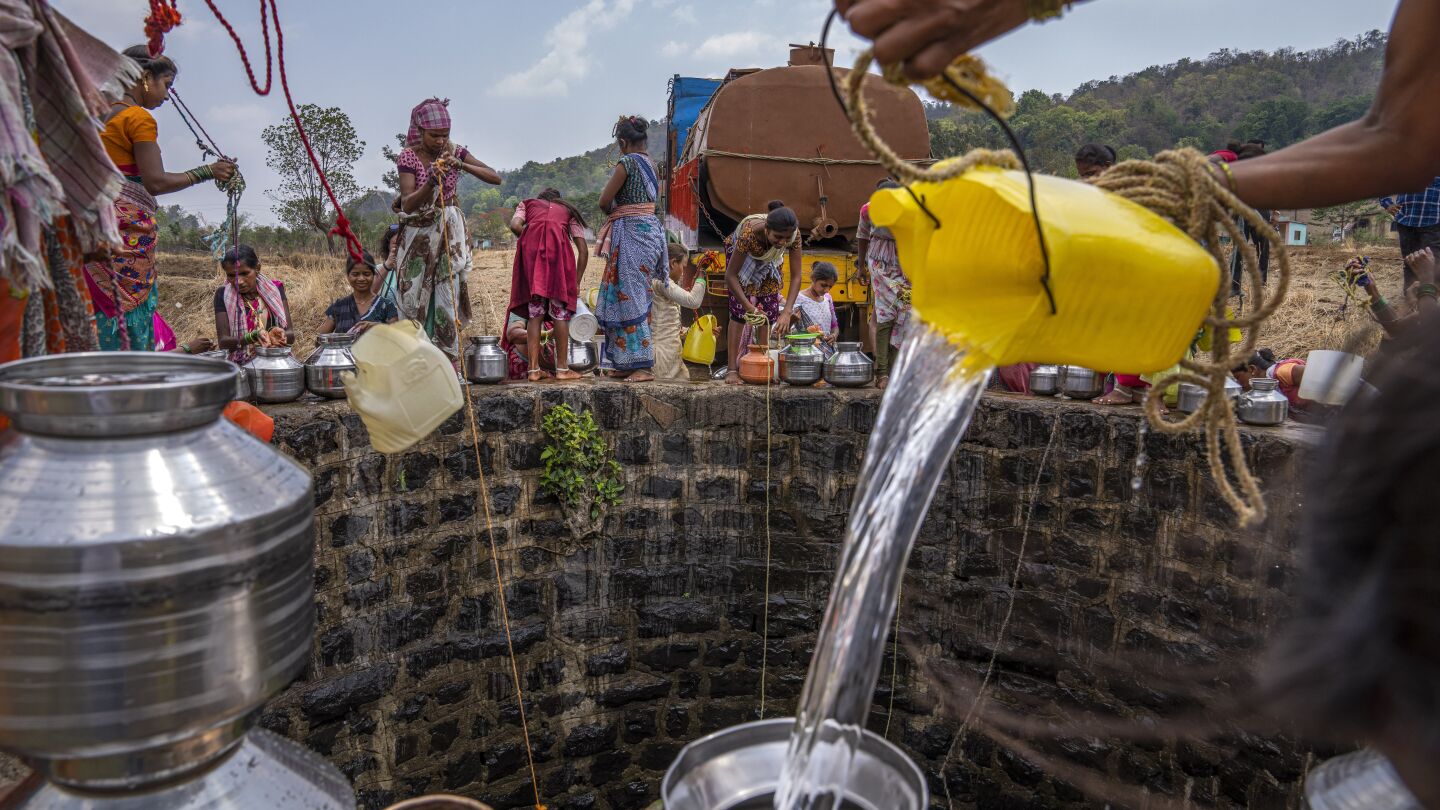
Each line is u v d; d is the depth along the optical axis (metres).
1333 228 18.92
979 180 1.47
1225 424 1.73
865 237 7.01
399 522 5.21
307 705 4.94
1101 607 5.43
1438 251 4.62
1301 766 4.52
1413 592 0.71
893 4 1.20
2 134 1.77
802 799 1.47
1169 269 1.40
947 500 6.00
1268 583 4.53
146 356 1.62
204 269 18.47
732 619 6.32
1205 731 4.95
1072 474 5.49
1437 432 0.70
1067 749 5.64
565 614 5.99
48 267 2.19
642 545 6.14
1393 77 1.50
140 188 4.03
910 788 1.58
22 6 1.88
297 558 1.44
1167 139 64.62
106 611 1.19
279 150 15.87
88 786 1.30
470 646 5.61
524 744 5.97
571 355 6.55
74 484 1.24
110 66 2.42
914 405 1.61
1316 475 0.82
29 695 1.21
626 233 6.06
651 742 6.40
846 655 1.51
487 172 5.46
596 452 5.88
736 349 6.47
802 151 8.28
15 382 1.37
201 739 1.33
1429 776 0.74
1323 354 4.43
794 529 6.19
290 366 4.79
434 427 3.59
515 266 6.07
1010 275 1.49
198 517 1.25
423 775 5.55
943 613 6.11
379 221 22.17
